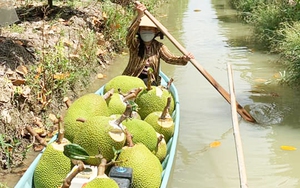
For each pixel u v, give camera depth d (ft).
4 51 17.46
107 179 9.17
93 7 28.09
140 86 14.93
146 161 10.60
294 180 13.35
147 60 16.67
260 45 27.48
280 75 21.90
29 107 15.80
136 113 13.39
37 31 21.08
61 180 10.62
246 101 18.86
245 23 34.14
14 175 13.30
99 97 12.91
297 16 25.80
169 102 13.50
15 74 16.49
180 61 16.97
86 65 21.68
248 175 13.58
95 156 9.71
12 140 14.29
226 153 14.93
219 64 23.88
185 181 13.32
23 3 26.84
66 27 23.08
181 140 15.72
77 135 10.94
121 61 25.08
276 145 15.30
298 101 18.80
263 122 16.99
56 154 10.71
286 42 22.59
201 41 28.94
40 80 17.08
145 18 16.75
